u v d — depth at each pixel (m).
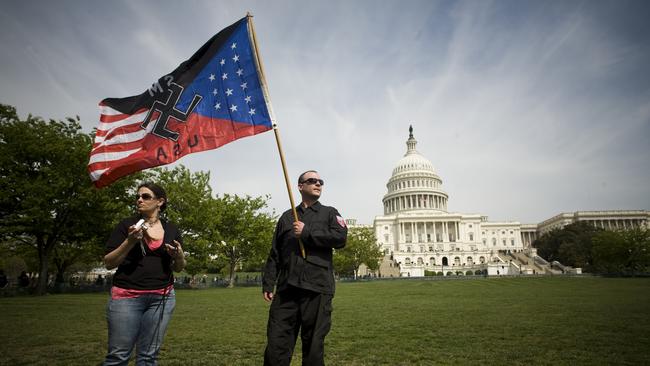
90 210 38.78
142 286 5.72
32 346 10.82
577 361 9.08
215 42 9.12
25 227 36.12
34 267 68.12
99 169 7.86
